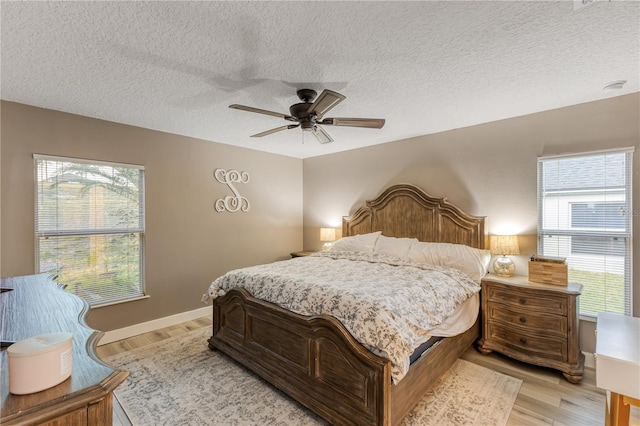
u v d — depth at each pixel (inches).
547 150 115.0
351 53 73.5
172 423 76.2
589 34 65.6
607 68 81.6
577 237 109.7
